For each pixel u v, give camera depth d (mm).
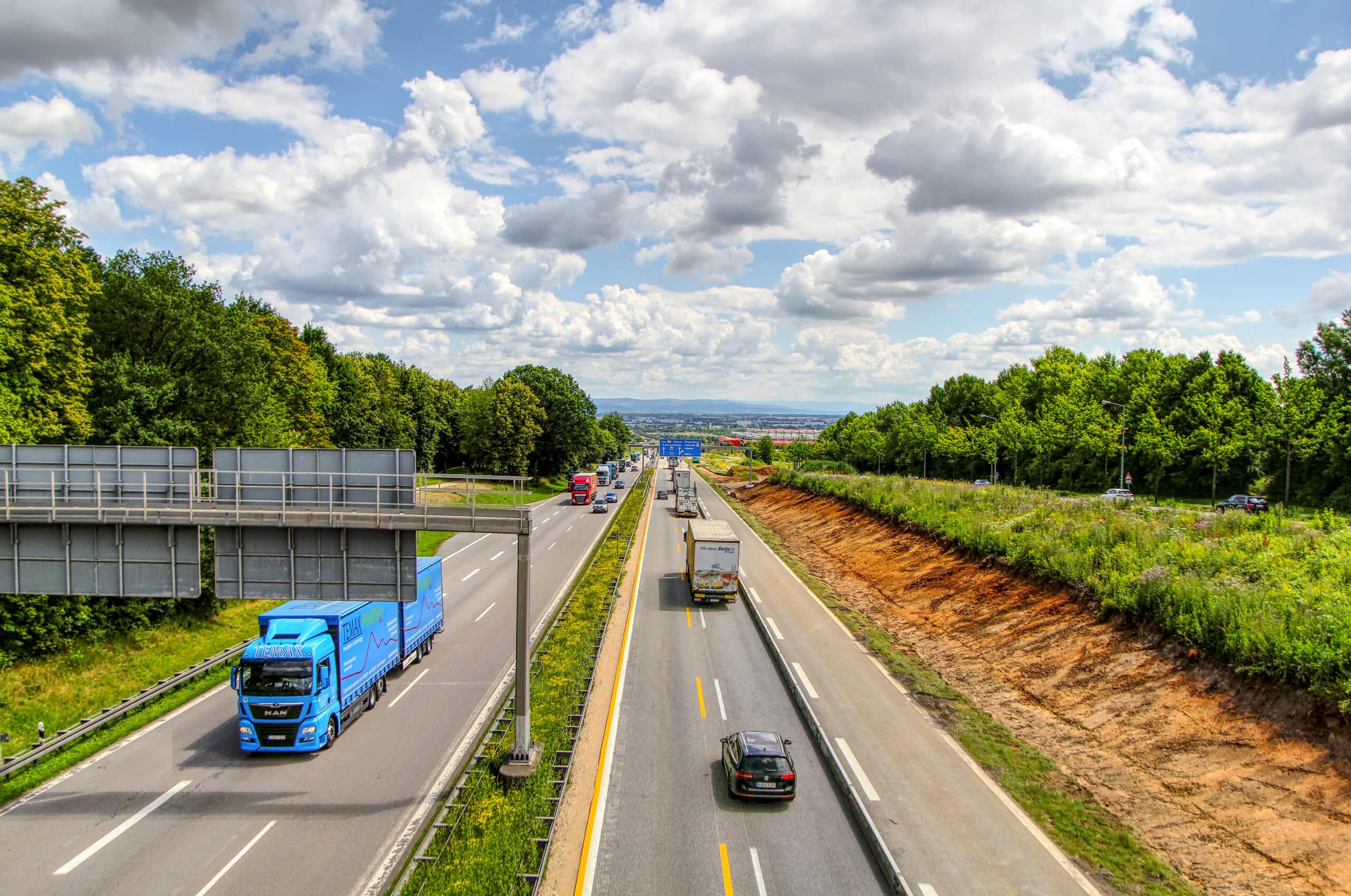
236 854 15453
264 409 44531
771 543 58969
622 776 19094
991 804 17781
